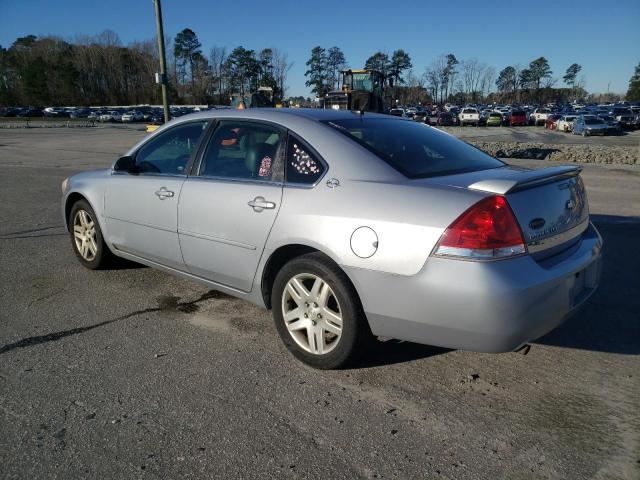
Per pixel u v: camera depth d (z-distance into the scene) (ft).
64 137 105.09
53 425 8.68
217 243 12.02
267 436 8.43
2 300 14.15
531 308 8.57
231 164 12.17
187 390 9.75
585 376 10.29
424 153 11.10
